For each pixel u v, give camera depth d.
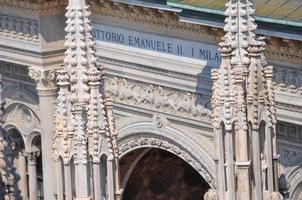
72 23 52.47
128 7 73.56
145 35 73.94
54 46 79.56
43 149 79.62
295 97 67.50
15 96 81.88
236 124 52.12
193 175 78.31
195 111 72.19
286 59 67.38
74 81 51.41
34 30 79.69
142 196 78.31
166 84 73.19
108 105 51.25
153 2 72.06
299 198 68.94
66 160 50.84
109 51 75.50
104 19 75.56
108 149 51.03
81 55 52.09
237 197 52.22
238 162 52.06
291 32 66.12
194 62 71.88
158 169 77.94
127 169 77.12
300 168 68.56
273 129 52.72
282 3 66.94
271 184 52.50
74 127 50.81
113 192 51.19
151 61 73.69
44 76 79.50
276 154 52.97
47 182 78.88
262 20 66.50
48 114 79.75
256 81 52.53
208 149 72.19
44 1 78.56
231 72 52.41
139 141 75.12
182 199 78.94
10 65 82.00
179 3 70.75
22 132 82.06
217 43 70.69
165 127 73.69
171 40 72.75
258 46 52.81
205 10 69.62
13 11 80.50
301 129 68.19
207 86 71.38
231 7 53.38
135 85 74.75
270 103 52.75
